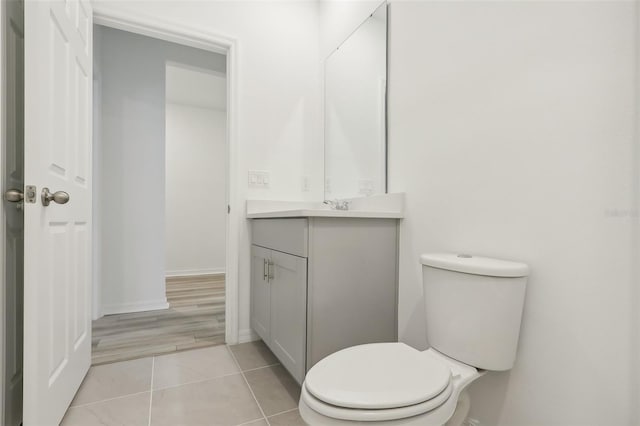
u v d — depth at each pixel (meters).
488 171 1.14
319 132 2.33
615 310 0.82
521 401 1.02
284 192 2.20
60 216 1.18
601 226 0.84
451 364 1.00
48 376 1.06
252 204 2.06
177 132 4.54
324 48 2.29
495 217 1.12
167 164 4.48
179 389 1.48
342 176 2.06
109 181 2.64
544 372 0.97
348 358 0.95
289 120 2.23
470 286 0.98
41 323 1.00
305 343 1.33
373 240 1.49
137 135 2.75
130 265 2.72
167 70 3.49
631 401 0.79
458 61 1.27
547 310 0.96
